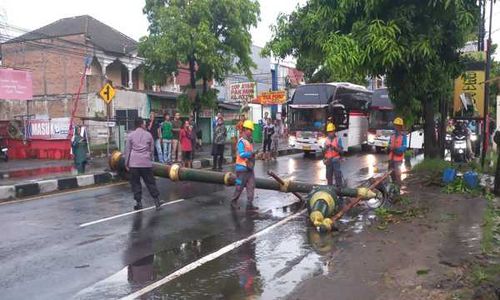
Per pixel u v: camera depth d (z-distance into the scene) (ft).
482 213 30.42
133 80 119.55
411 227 27.12
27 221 30.60
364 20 35.60
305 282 18.81
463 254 21.74
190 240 26.00
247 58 84.43
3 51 115.55
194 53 78.28
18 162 67.67
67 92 110.42
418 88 43.62
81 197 39.86
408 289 17.49
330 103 80.89
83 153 53.06
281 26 47.29
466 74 49.65
